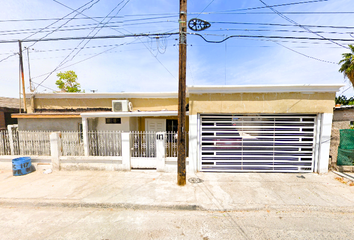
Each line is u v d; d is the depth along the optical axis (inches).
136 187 188.9
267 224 131.4
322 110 217.3
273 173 230.7
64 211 151.3
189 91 226.7
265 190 181.5
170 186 191.3
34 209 154.8
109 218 140.4
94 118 303.6
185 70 183.0
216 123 236.5
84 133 255.8
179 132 188.7
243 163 236.7
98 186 191.5
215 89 224.2
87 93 314.3
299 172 230.8
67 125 286.0
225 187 188.7
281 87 217.3
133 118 328.5
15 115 279.3
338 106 394.9
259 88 220.2
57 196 169.0
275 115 231.3
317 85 210.2
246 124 235.3
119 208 155.9
